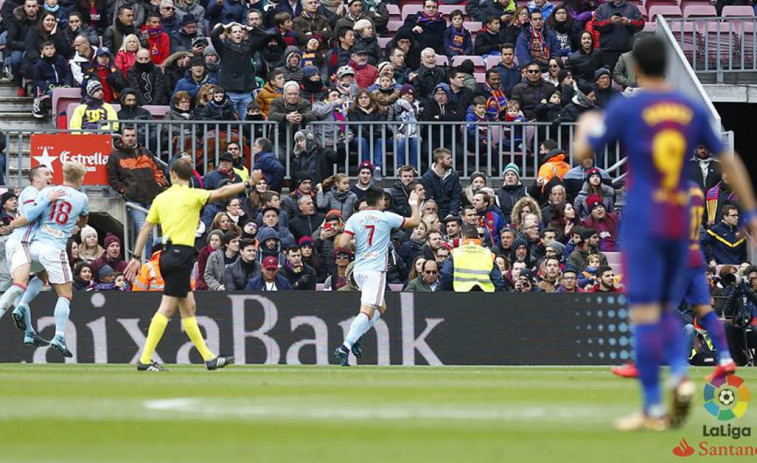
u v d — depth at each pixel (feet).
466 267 159.43
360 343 153.07
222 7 219.00
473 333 154.10
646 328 60.80
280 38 211.41
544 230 172.14
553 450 53.16
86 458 50.08
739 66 227.61
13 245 133.49
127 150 180.14
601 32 216.13
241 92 199.82
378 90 195.31
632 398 80.02
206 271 160.04
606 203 183.62
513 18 219.61
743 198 62.69
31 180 135.33
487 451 52.70
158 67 204.44
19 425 62.80
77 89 205.26
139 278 161.89
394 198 179.11
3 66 218.38
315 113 192.44
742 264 171.42
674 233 60.23
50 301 152.66
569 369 138.31
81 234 167.43
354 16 219.61
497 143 198.49
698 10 243.60
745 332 160.76
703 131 61.57
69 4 219.41
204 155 186.80
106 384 95.55
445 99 196.95
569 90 201.36
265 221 171.12
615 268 178.40
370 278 139.54
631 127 60.85
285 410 71.00
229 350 152.87
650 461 50.26
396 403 75.87
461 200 183.93
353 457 50.65
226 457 50.52
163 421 64.75
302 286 161.89
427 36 216.74
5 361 152.56
